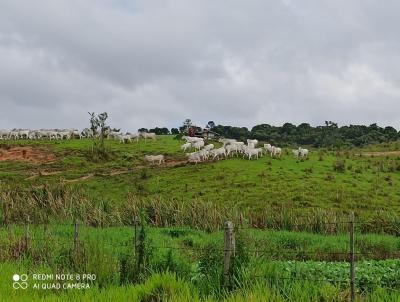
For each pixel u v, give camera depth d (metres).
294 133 124.25
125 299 12.37
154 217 36.41
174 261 15.79
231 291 12.61
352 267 12.31
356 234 32.72
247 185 48.38
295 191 46.09
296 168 54.19
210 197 45.84
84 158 64.50
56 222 33.50
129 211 36.59
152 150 68.69
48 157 65.88
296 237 29.69
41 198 36.44
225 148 60.62
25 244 19.41
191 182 50.56
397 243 29.23
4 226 30.72
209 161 58.84
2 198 36.03
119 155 66.62
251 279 12.98
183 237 29.12
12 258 18.64
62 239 21.52
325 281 14.38
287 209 39.00
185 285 12.92
